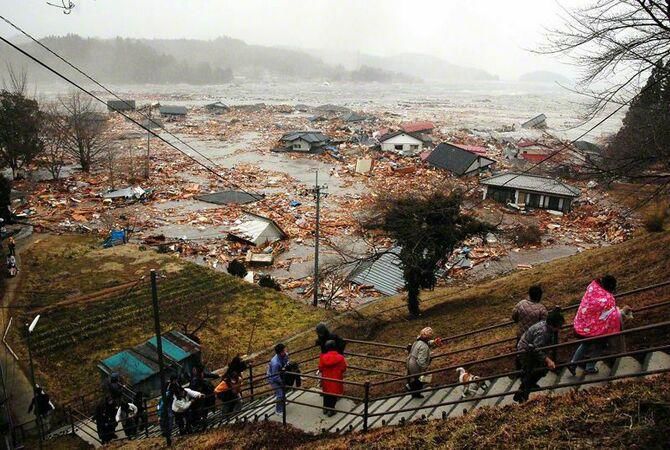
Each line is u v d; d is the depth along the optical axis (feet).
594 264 61.72
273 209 154.81
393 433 25.46
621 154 34.58
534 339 24.94
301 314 84.84
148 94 550.77
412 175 202.28
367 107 483.10
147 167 186.91
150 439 38.83
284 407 30.04
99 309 84.02
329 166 221.66
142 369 59.31
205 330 78.84
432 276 67.67
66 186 171.94
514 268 109.29
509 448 20.66
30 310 82.38
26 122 172.86
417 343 30.17
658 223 78.79
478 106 526.98
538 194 153.17
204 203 161.27
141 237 128.88
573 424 20.76
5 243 110.01
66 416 57.52
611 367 25.94
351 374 44.29
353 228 134.92
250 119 361.10
